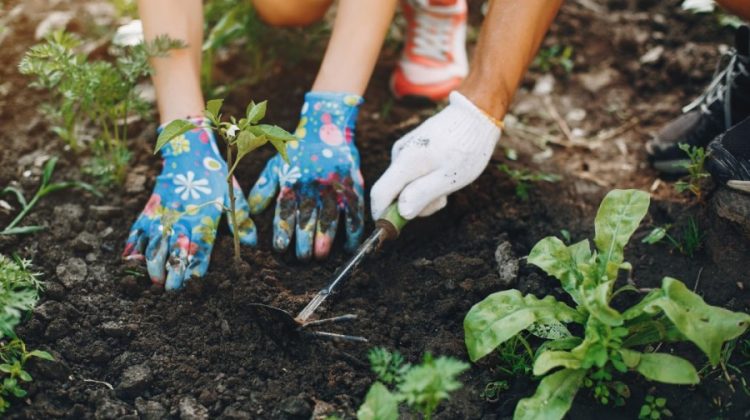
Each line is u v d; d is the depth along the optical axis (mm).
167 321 1471
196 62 1605
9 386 1364
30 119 1784
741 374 1408
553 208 1675
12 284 1444
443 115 1514
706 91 1685
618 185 1725
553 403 1319
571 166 1767
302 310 1445
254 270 1520
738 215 1477
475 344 1366
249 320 1468
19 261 1476
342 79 1571
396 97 1857
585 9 2059
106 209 1624
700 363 1423
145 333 1461
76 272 1537
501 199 1676
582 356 1330
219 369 1430
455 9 1799
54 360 1411
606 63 1971
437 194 1501
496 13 1496
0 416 1361
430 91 1816
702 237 1563
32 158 1722
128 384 1399
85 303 1497
